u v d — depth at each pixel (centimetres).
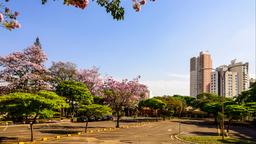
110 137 3394
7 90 5309
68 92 5512
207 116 10388
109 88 5403
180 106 10288
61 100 2953
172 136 3662
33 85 5556
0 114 3494
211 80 11400
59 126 4859
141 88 5544
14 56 5412
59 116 6819
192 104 11144
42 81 5616
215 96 10019
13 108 2659
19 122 5125
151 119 8181
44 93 2925
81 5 614
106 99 5391
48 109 2831
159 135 3759
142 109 10250
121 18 707
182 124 6328
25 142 2709
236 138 3641
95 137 3372
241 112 4525
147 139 3262
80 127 4750
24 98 2650
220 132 4272
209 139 3388
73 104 6141
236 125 6619
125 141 3031
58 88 5647
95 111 4081
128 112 9788
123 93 5381
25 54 5575
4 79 5353
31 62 5528
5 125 4778
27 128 4344
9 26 830
